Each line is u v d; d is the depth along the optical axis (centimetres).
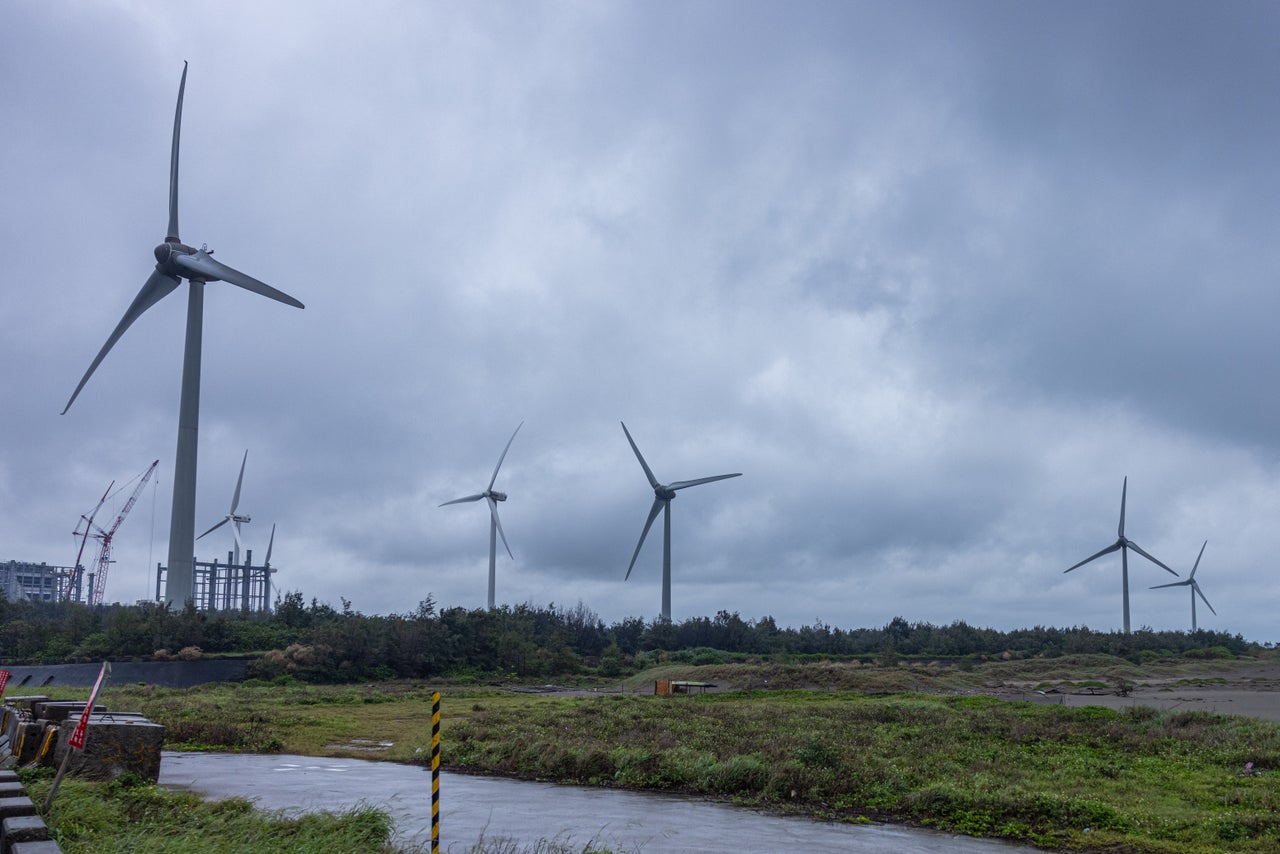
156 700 5062
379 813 1590
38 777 1777
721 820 1972
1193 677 11344
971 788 2206
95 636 9200
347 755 3103
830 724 3725
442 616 10575
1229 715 3756
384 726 4078
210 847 1244
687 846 1691
